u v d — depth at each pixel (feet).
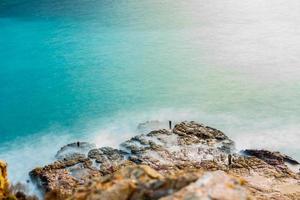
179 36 406.41
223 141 188.65
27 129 234.79
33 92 289.74
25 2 536.01
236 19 460.14
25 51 370.32
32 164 189.98
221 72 313.32
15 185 161.79
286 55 344.90
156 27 436.35
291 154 188.85
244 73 309.63
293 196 137.39
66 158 179.42
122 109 253.85
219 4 525.75
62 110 258.78
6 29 431.02
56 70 327.88
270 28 423.64
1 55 361.30
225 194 40.52
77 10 500.33
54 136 222.48
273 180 153.99
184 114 241.14
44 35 412.77
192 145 183.83
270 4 520.01
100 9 505.25
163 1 540.52
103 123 234.58
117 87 290.97
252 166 165.48
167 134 193.88
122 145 187.21
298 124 222.48
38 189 158.30
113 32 422.00
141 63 338.13
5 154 203.31
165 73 315.37
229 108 248.11
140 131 213.87
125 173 50.70
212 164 167.94
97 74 317.42
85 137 217.36
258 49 363.15
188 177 45.78
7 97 282.97
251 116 235.40
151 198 45.42
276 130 215.51
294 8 495.41
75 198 48.39
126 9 505.66
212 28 430.61
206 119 233.14
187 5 522.47
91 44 386.93
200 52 360.48
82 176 164.25
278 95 266.36
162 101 263.49
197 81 296.92
